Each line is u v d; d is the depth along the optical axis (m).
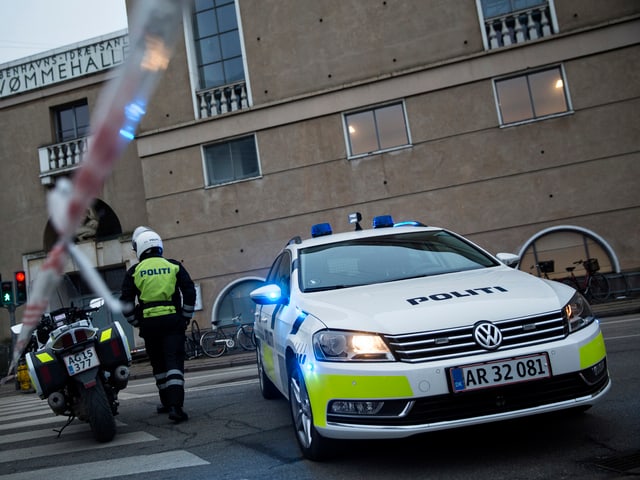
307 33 17.14
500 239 15.67
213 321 16.84
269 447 4.20
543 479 2.96
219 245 17.34
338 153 16.67
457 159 15.95
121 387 5.34
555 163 15.46
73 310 5.58
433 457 3.50
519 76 15.83
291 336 3.91
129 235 19.39
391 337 3.28
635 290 14.77
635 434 3.53
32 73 20.52
